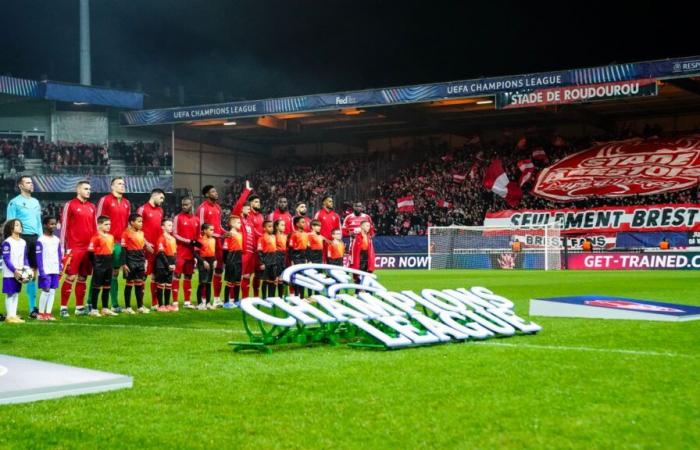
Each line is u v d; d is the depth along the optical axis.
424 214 40.25
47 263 12.54
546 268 34.62
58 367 6.43
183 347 8.52
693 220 34.38
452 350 7.77
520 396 5.52
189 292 14.95
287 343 8.44
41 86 36.69
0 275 27.36
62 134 39.53
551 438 4.45
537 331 9.23
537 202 38.38
